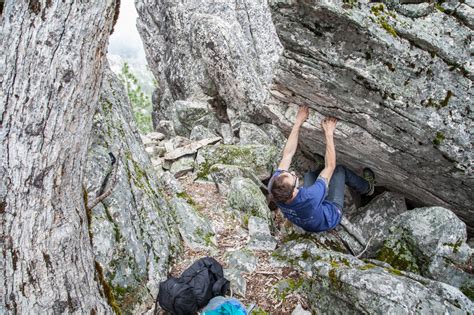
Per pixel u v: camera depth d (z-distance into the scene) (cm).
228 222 824
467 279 625
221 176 978
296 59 608
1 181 334
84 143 379
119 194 598
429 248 646
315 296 596
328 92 629
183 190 909
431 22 588
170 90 1666
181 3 1527
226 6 1513
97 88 372
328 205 652
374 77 588
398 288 524
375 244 728
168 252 657
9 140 329
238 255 687
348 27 554
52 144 343
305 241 683
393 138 648
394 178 752
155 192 730
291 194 580
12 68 323
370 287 529
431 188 732
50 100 332
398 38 570
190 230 745
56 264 364
